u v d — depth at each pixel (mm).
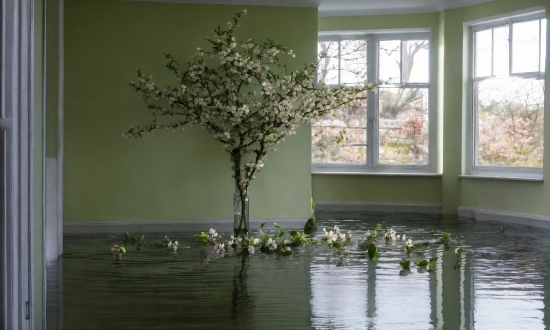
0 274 2621
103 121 8109
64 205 8070
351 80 10453
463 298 4430
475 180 9547
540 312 4066
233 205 7898
